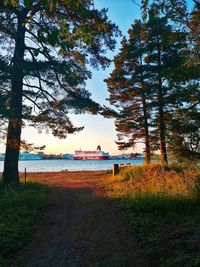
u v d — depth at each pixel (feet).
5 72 53.06
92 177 98.07
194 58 47.34
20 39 60.54
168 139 68.90
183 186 40.40
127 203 41.16
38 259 25.21
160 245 24.53
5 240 28.02
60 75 59.62
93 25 19.39
